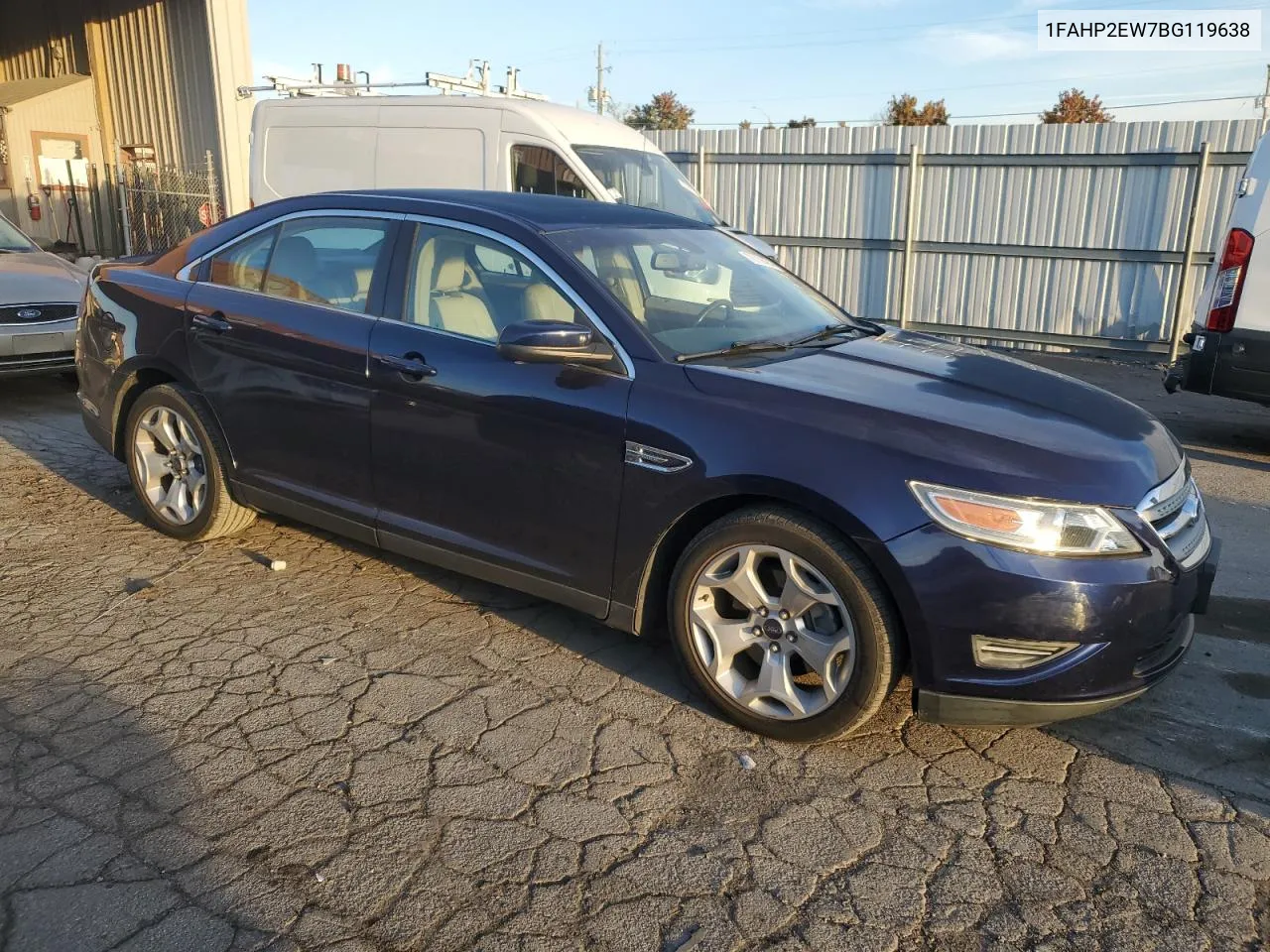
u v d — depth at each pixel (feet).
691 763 10.34
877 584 9.91
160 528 16.14
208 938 7.73
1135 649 9.70
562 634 13.16
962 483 9.55
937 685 9.85
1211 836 9.39
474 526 12.49
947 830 9.37
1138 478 9.97
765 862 8.86
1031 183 38.17
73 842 8.77
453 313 12.67
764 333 12.79
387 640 12.84
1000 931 8.11
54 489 18.57
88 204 57.47
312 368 13.55
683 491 10.69
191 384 14.97
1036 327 39.45
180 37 52.80
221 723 10.75
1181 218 36.01
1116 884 8.70
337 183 30.27
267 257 14.69
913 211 39.88
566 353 11.12
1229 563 16.79
